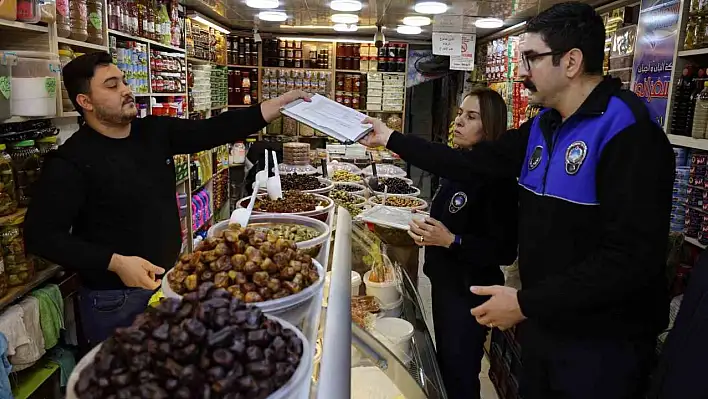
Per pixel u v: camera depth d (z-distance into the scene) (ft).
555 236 5.03
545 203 5.13
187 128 7.59
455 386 7.75
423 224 7.54
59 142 9.00
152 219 7.16
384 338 5.63
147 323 2.53
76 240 6.17
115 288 7.18
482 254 7.40
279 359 2.53
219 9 17.11
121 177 6.84
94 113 6.78
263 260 3.55
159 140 7.42
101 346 2.57
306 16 18.03
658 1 9.01
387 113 24.82
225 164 20.57
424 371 5.73
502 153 6.10
